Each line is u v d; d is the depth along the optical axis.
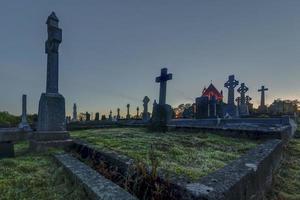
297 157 7.83
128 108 36.59
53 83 7.28
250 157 4.46
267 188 4.56
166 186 3.05
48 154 5.91
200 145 6.83
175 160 4.72
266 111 31.75
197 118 19.66
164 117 11.19
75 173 3.67
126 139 7.85
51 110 7.02
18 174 4.15
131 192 3.39
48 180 3.88
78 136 9.29
